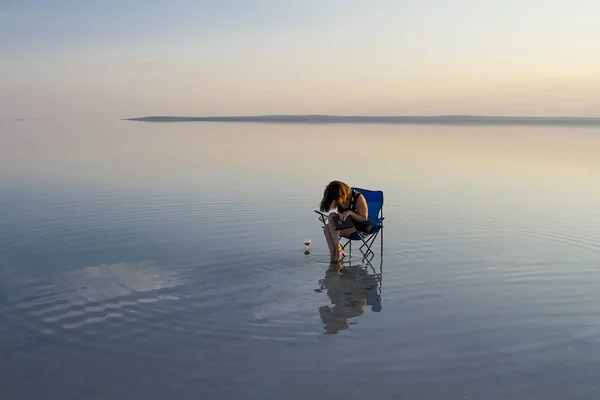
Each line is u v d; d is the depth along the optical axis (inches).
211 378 152.7
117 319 194.9
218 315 198.5
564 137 1647.4
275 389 146.9
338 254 264.5
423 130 2438.5
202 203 426.6
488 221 361.4
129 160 789.2
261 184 532.4
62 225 347.6
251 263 265.0
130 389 147.3
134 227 342.3
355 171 648.4
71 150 984.9
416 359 164.1
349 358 164.7
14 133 1724.9
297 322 192.5
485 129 2709.2
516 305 209.5
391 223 357.4
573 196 464.4
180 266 259.6
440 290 227.0
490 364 161.0
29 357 165.8
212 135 1707.7
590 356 165.6
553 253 282.0
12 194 473.7
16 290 224.8
